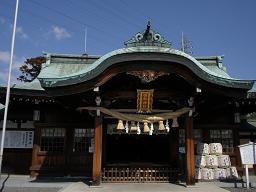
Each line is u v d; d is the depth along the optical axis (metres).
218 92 12.56
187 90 13.50
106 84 13.30
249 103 17.44
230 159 18.00
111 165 14.78
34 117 17.95
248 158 13.33
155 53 11.96
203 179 16.25
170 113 13.56
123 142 17.67
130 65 12.21
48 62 20.98
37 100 17.11
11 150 18.78
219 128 18.34
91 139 18.11
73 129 18.12
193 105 13.81
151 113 14.02
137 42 13.40
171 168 14.74
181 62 12.09
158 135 17.58
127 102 14.32
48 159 17.66
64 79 12.16
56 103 17.56
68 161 17.67
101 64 11.97
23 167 18.62
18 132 18.97
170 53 12.01
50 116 18.08
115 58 11.97
